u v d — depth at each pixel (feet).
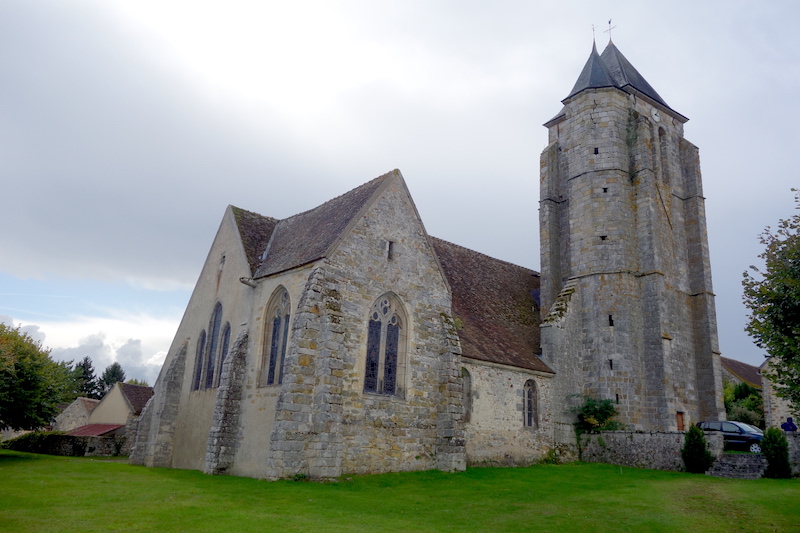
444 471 76.38
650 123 121.29
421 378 79.82
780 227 51.08
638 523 52.01
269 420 72.02
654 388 102.83
